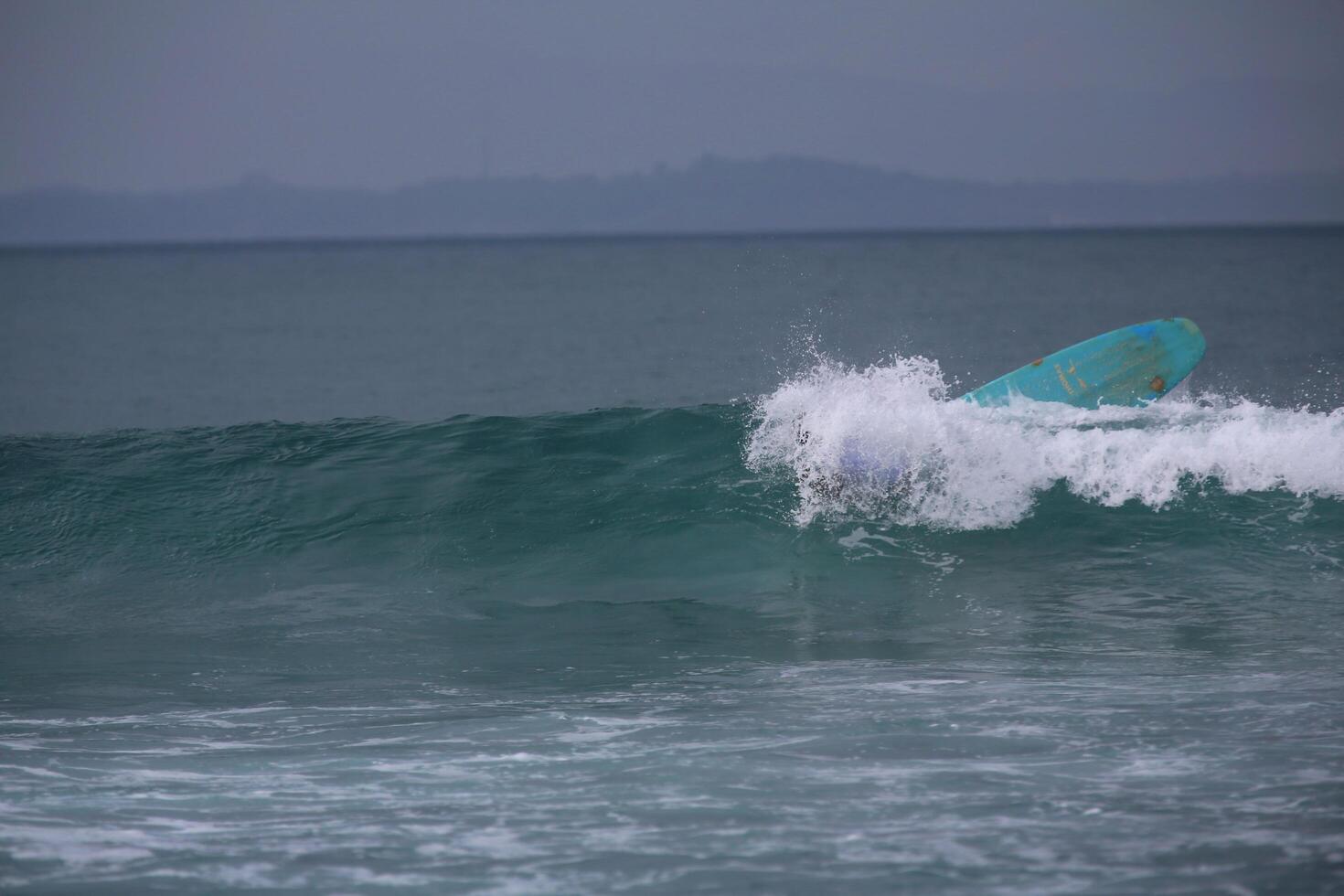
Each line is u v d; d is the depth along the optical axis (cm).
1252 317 15775
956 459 4034
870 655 2777
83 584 3612
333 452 4525
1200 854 1530
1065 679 2494
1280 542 3606
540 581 3559
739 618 3170
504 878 1508
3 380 12362
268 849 1611
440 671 2706
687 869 1525
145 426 9506
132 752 2095
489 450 4450
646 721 2242
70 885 1497
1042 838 1596
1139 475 3972
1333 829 1599
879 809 1725
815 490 4016
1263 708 2219
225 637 3070
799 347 13250
